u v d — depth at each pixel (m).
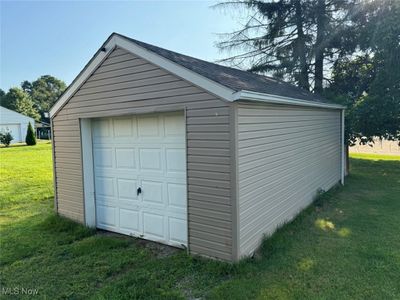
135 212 4.60
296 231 4.56
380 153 17.00
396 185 8.16
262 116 3.94
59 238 4.54
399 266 3.34
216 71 4.35
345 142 9.70
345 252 3.74
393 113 9.10
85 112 4.78
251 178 3.66
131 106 4.16
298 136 5.41
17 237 4.59
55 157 5.43
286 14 12.21
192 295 2.86
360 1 10.53
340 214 5.48
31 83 64.06
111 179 4.86
